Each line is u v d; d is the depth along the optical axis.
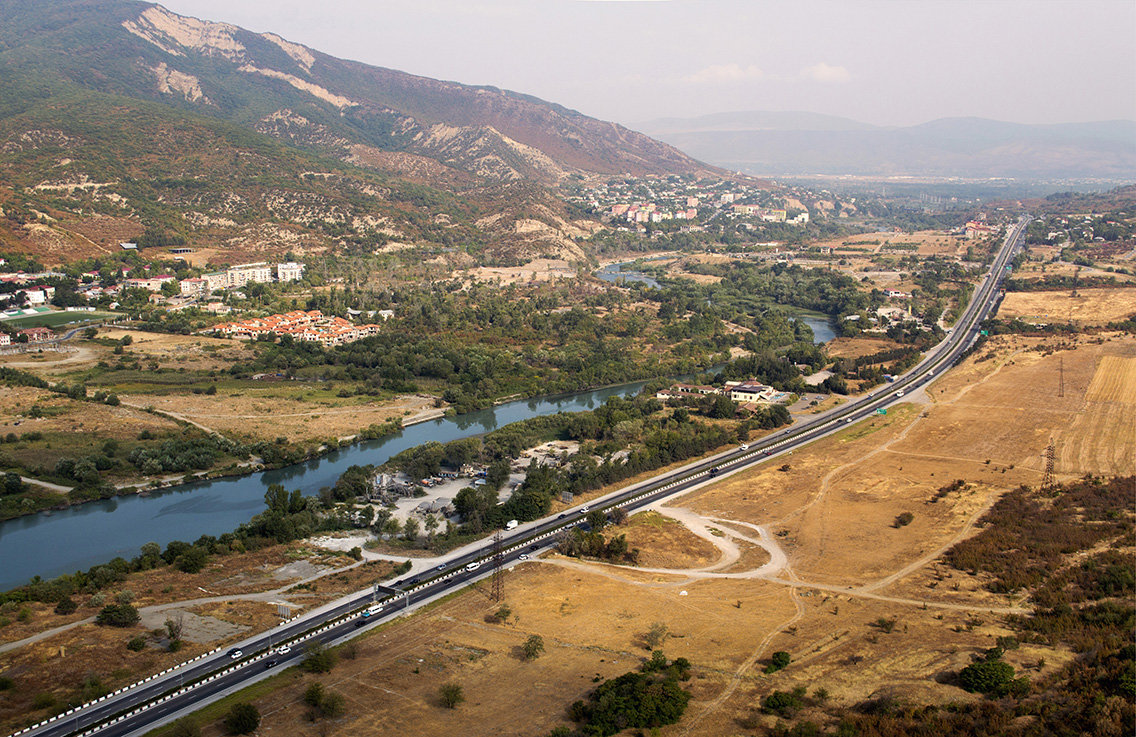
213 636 187.38
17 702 160.50
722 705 154.00
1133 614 180.75
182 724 146.38
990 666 156.25
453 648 181.50
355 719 153.62
